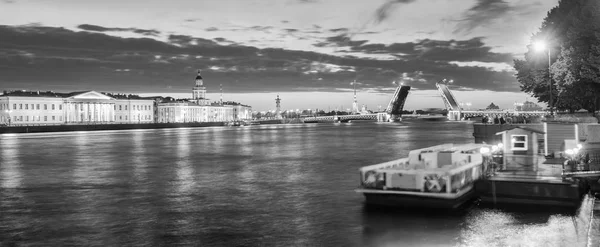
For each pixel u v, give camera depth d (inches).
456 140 3956.7
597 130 1536.7
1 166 2015.3
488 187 989.8
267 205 1117.1
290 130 7603.4
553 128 1454.2
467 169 1023.0
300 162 2123.5
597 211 922.1
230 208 1090.1
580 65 1878.7
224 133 6284.5
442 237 818.8
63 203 1161.4
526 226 861.8
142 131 7298.2
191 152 2797.7
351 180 1504.7
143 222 967.6
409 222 904.9
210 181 1515.7
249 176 1632.6
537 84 2357.3
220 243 825.5
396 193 975.6
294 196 1226.0
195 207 1104.8
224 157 2429.9
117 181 1530.5
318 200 1162.6
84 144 3688.5
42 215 1032.2
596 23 1836.9
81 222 971.3
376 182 1018.1
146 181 1526.8
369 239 824.9
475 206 992.2
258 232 887.7
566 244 766.5
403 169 1029.2
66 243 833.5
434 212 962.1
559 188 942.4
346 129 7780.5
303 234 868.6
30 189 1376.7
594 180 1066.7
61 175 1697.8
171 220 981.8
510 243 781.3
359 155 2493.8
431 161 1134.4
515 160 1214.3
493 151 1238.3
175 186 1414.9
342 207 1066.7
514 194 973.8
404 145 3344.0
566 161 1121.4
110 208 1099.9
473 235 823.1
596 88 1961.1
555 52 2219.5
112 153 2746.1
